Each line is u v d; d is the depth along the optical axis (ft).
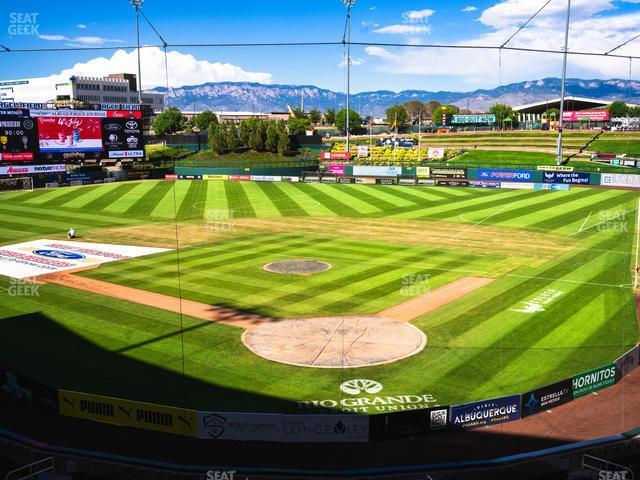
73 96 583.99
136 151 293.84
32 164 262.06
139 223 191.93
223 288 114.42
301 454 58.95
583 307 102.01
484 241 157.99
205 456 58.49
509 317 97.19
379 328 92.53
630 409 67.67
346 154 356.59
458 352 83.20
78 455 57.57
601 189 261.44
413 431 62.18
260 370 77.56
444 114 580.30
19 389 71.82
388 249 148.66
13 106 254.68
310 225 186.29
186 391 71.51
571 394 69.87
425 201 237.86
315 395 70.59
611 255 140.36
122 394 70.69
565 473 55.47
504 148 408.05
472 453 59.11
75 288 115.14
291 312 100.27
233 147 383.24
